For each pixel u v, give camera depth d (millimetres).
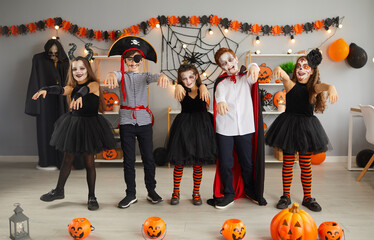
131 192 2980
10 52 4629
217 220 2668
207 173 4102
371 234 2402
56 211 2848
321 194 3279
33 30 4559
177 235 2406
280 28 4551
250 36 4590
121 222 2631
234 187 3162
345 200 3109
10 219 2293
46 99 4227
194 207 2947
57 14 4586
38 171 4184
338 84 4621
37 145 4742
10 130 4727
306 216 2203
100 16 4586
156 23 4555
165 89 4633
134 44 2885
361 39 4566
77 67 2811
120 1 4570
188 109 2902
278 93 4598
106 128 2895
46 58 4250
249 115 2896
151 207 2943
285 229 2156
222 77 2924
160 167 4379
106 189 3447
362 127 4645
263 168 2957
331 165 4457
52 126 4277
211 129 2881
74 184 3617
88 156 2875
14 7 4578
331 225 2213
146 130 2934
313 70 2865
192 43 4598
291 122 2869
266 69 4555
